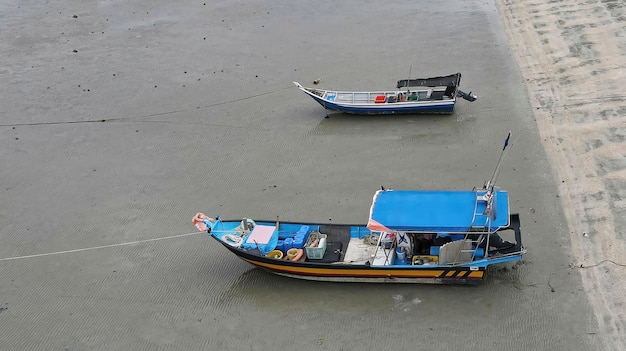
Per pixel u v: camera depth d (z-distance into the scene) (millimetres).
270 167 26422
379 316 18047
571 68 31781
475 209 18031
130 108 32812
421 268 18219
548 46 34781
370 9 44906
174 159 27703
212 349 17516
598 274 18625
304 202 23703
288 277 19859
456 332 17250
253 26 43500
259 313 18672
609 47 33031
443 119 29125
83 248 22359
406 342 17109
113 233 23031
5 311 19609
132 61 39094
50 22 47750
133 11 49156
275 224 20844
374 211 18531
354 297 18844
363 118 30109
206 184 25609
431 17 42062
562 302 17828
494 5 42938
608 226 20516
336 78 34031
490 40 37125
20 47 42875
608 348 16234
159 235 22688
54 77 37531
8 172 27719
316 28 42062
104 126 31172
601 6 38344
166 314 19000
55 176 27141
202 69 37062
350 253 19609
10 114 33062
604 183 22688
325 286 19422
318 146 27781
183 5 49688
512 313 17656
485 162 25125
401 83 29609
